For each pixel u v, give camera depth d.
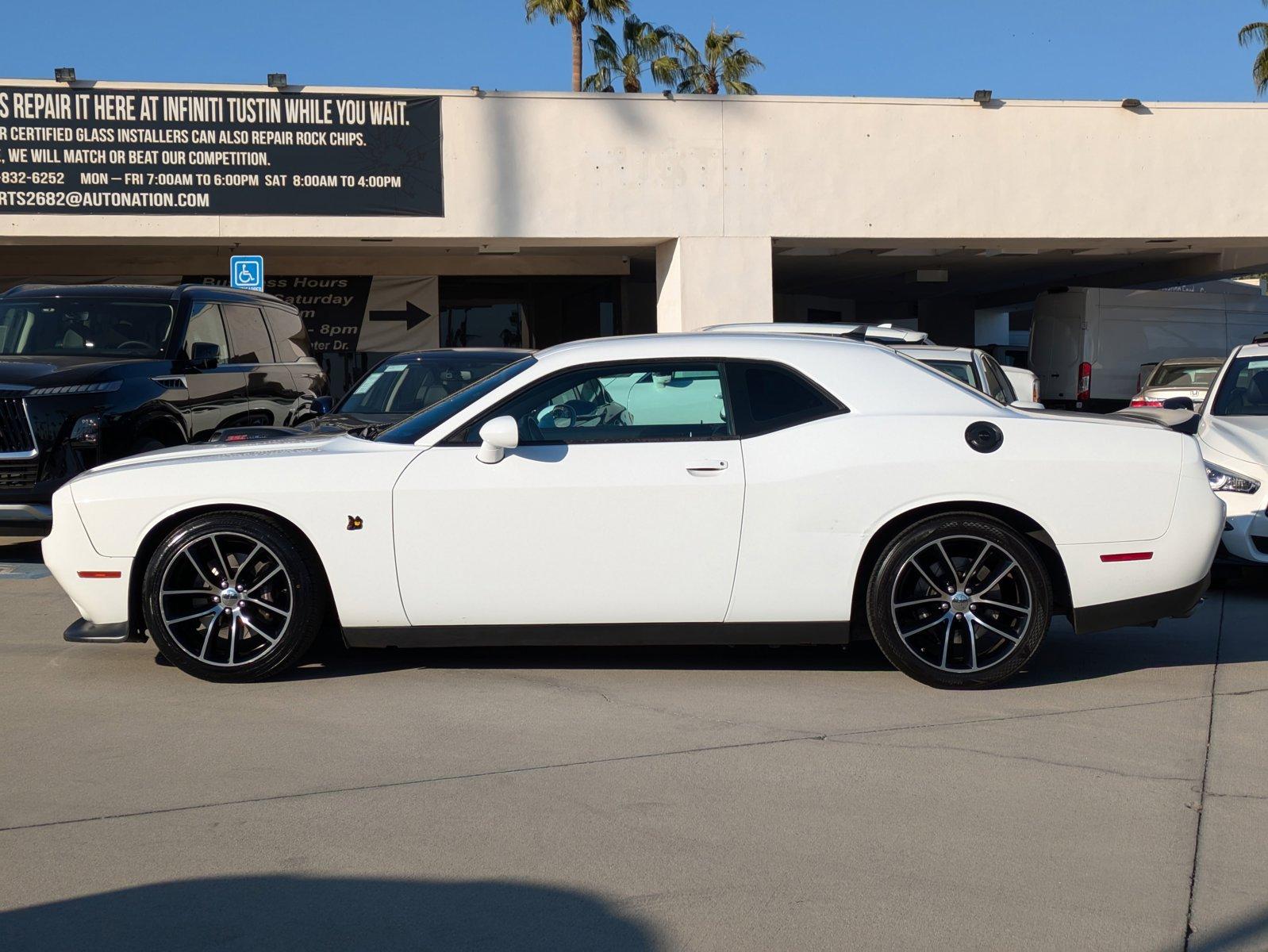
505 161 16.09
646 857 3.51
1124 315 23.17
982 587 5.27
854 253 21.00
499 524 5.19
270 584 5.36
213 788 4.06
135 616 5.34
